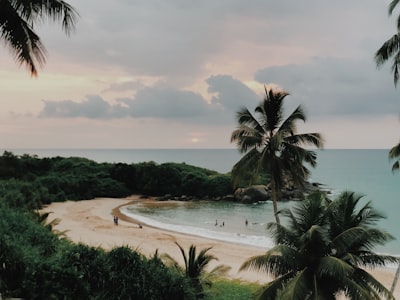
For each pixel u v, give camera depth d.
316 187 95.81
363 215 14.45
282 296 12.52
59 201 76.25
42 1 13.66
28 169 91.31
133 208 72.75
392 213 67.62
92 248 10.59
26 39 13.88
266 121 25.53
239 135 25.52
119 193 89.81
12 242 9.60
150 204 79.31
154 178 91.75
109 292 9.94
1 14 13.35
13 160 87.06
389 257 13.62
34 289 8.55
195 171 95.88
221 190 85.81
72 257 10.00
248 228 53.78
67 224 48.53
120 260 10.86
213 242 41.09
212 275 18.39
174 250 35.53
